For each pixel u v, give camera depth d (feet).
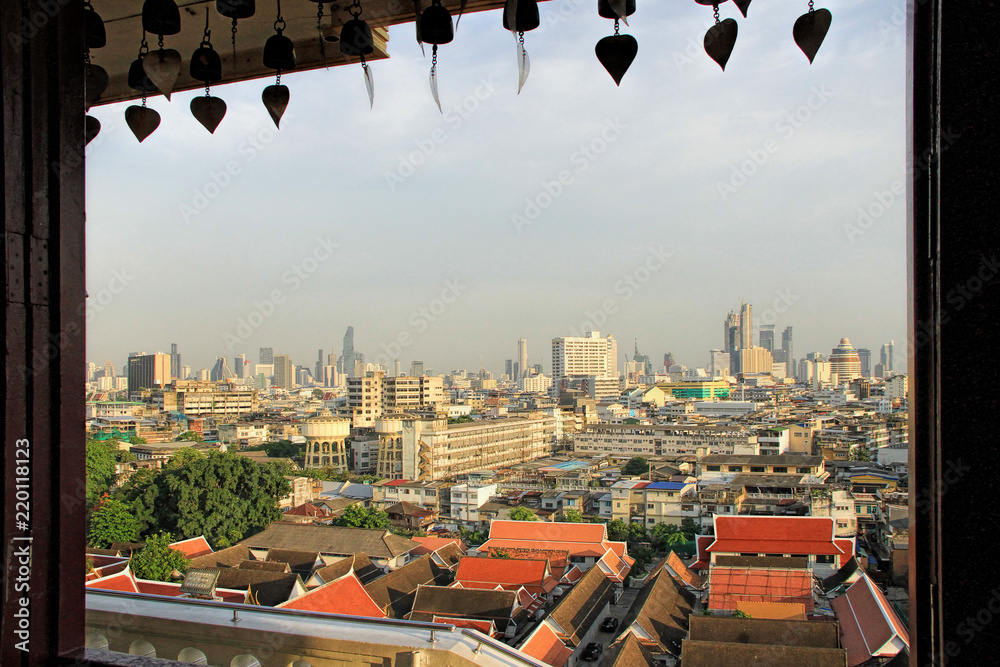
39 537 11.25
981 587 7.91
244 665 19.07
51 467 11.46
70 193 11.75
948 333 8.10
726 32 14.05
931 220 8.34
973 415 7.99
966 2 8.00
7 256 10.76
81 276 11.98
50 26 11.43
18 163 10.97
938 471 8.18
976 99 7.98
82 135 12.07
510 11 14.32
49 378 11.43
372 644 18.08
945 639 8.04
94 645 20.58
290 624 19.74
